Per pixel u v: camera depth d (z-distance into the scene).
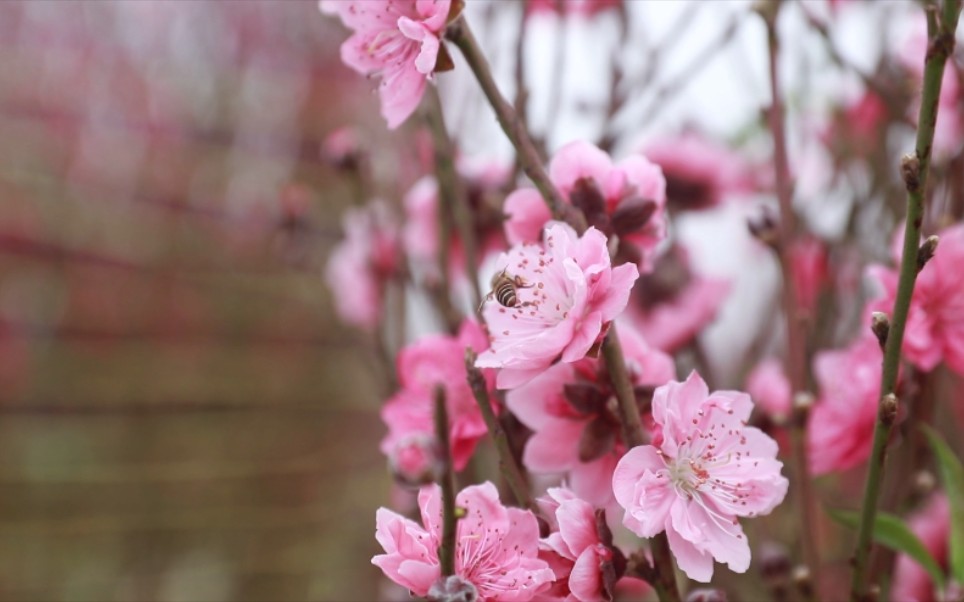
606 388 0.57
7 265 1.89
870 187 0.78
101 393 1.85
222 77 2.10
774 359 0.78
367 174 0.84
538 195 0.59
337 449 1.85
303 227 1.11
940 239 0.61
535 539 0.54
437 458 0.51
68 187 1.99
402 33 0.56
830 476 0.79
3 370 1.82
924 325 0.61
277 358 1.92
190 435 1.85
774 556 0.64
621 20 0.75
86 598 1.69
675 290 0.75
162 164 2.05
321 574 1.73
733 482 0.55
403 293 0.80
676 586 0.54
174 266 1.97
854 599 0.57
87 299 1.92
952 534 0.61
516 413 0.57
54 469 1.76
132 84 2.10
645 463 0.54
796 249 0.77
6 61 2.04
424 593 0.53
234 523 1.77
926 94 0.53
